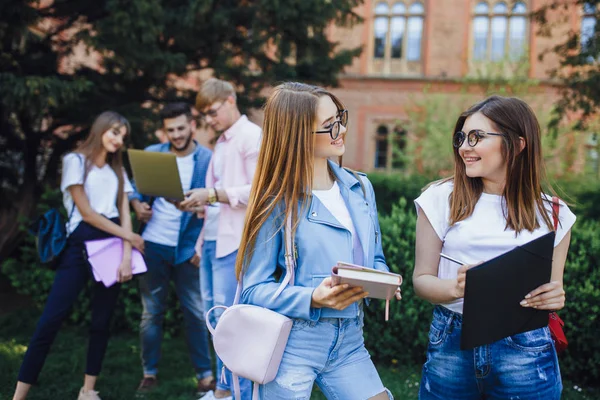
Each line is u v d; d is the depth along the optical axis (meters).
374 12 20.80
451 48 20.28
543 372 1.98
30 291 5.75
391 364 4.59
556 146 13.59
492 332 1.80
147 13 6.54
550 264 1.84
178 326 5.30
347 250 2.00
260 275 1.98
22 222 5.87
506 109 2.02
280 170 2.00
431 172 14.70
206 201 3.30
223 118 3.48
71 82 6.49
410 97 16.83
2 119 7.75
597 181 13.21
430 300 2.06
